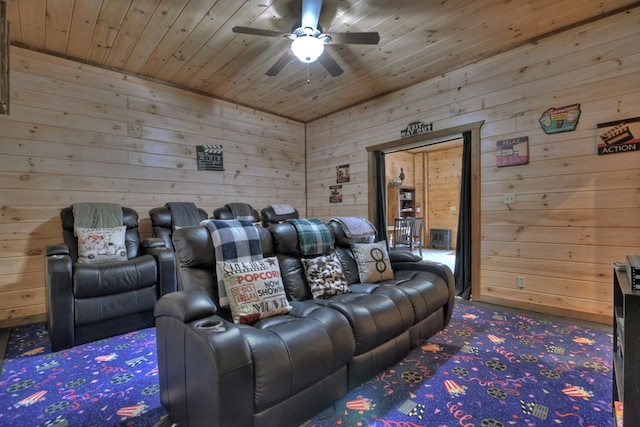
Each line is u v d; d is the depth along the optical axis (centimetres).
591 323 276
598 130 277
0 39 178
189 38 302
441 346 233
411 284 239
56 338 235
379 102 448
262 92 436
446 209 804
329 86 418
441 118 381
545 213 305
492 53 335
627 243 265
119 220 327
